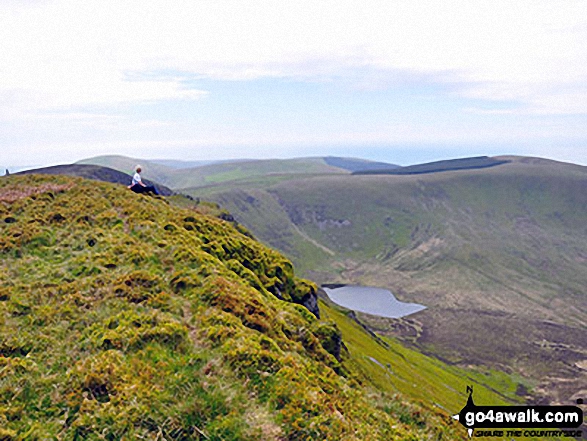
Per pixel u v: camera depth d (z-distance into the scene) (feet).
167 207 130.72
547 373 651.25
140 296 68.80
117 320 61.62
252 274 101.55
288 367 54.54
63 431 44.14
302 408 48.32
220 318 63.62
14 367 51.47
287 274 143.33
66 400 47.52
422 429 63.36
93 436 43.24
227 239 123.03
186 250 87.04
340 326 358.43
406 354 508.53
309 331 86.58
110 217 104.53
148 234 96.68
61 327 60.59
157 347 55.57
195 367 53.06
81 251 86.99
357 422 53.78
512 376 638.12
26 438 43.01
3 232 93.50
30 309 64.85
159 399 47.37
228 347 56.24
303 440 44.60
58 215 102.73
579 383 611.88
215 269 83.61
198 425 44.86
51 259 83.97
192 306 68.18
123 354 54.39
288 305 101.96
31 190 124.47
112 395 47.65
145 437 43.19
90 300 67.41
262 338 61.52
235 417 45.88
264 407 48.19
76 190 126.31
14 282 72.79
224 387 49.88
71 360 54.13
